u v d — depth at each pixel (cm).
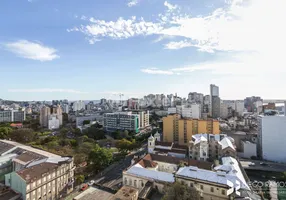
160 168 8094
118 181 7656
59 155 8662
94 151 8906
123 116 18750
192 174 5800
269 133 11000
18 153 9212
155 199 5612
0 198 5547
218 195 5231
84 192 5616
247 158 11231
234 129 16175
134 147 11712
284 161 10500
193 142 9738
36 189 5938
